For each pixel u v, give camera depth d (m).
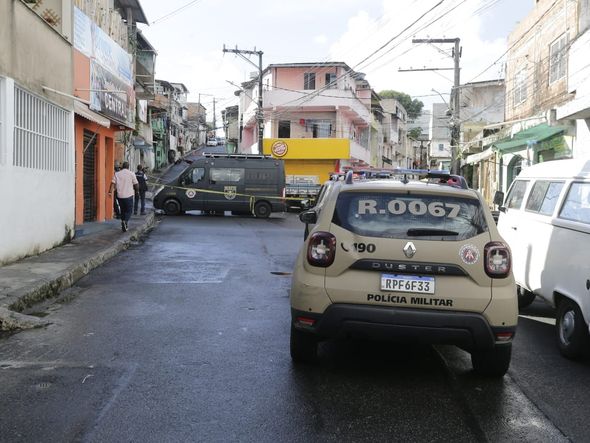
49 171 11.22
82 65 14.98
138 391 4.61
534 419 4.31
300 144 37.22
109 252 11.61
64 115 12.17
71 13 12.60
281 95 40.34
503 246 4.91
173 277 9.75
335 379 5.05
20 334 6.18
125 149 29.88
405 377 5.19
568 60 16.73
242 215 25.44
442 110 60.81
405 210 5.02
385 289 4.79
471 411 4.43
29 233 10.24
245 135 50.88
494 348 5.00
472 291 4.78
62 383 4.74
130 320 6.85
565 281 6.08
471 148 32.56
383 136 61.16
